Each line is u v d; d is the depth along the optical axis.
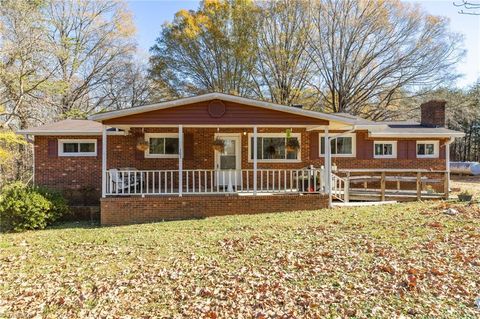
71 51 26.00
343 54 29.03
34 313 4.62
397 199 12.83
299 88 29.89
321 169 12.06
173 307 4.60
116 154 14.40
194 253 6.72
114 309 4.62
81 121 16.61
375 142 15.25
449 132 14.94
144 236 8.43
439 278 4.94
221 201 11.34
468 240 6.44
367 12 27.94
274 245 6.88
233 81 29.33
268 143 14.83
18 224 10.38
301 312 4.27
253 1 29.08
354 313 4.17
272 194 11.58
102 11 28.50
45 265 6.56
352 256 5.98
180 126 11.20
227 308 4.48
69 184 14.43
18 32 17.02
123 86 29.72
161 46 30.03
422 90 28.25
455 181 22.42
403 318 4.00
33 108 20.81
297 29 29.00
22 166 21.12
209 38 29.02
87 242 8.19
